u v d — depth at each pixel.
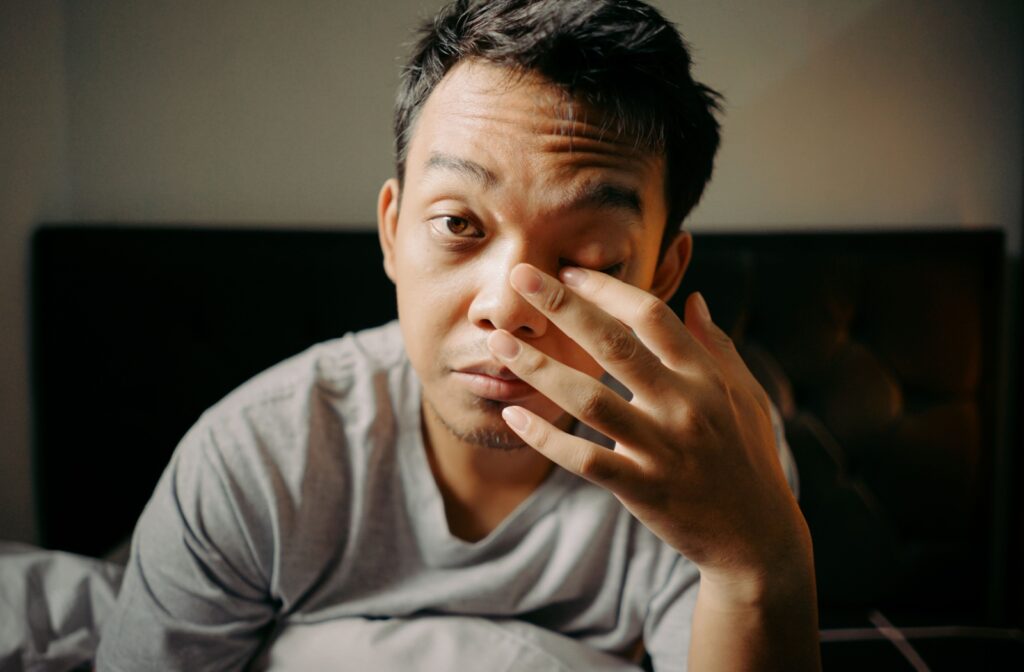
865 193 1.52
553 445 0.54
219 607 0.74
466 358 0.58
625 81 0.54
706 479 0.55
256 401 0.77
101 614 0.99
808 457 1.44
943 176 1.52
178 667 0.72
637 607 0.81
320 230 1.40
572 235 0.56
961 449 1.44
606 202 0.55
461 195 0.55
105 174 1.42
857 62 1.49
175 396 1.37
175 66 1.42
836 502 1.45
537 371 0.52
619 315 0.54
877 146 1.51
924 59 1.50
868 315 1.44
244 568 0.74
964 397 1.43
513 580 0.78
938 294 1.42
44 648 0.94
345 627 0.77
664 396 0.53
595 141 0.54
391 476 0.78
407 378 0.81
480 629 0.77
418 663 0.74
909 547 1.47
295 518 0.74
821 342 1.43
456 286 0.57
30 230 1.32
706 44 1.47
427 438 0.79
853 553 1.45
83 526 1.37
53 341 1.33
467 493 0.79
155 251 1.34
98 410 1.35
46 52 1.34
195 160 1.44
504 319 0.54
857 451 1.45
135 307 1.34
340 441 0.78
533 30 0.55
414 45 0.68
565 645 0.78
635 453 0.54
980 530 1.46
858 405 1.44
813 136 1.50
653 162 0.58
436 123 0.57
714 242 1.44
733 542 0.58
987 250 1.44
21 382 1.32
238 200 1.45
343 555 0.78
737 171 1.51
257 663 0.78
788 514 0.61
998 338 1.44
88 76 1.40
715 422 0.55
